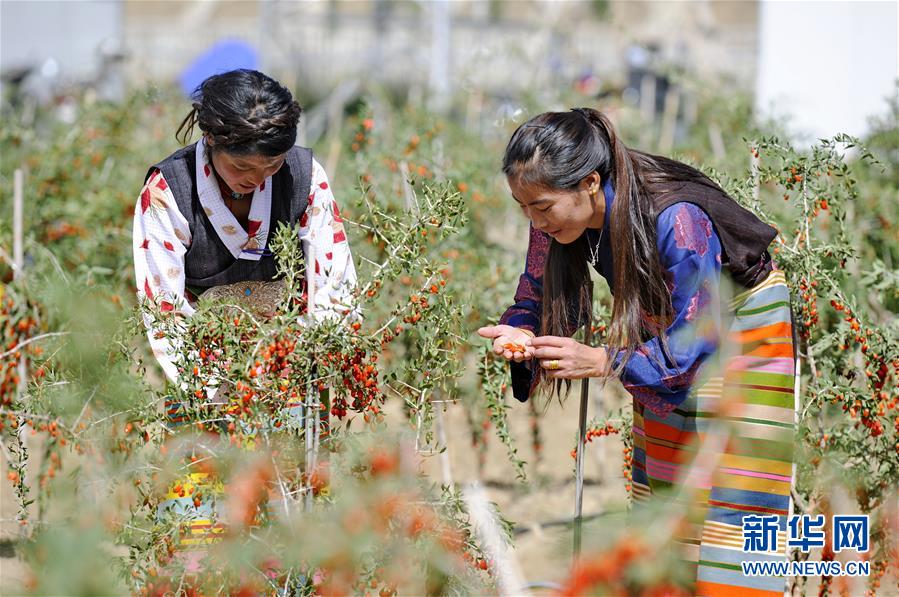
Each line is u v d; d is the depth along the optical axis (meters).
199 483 4.24
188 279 4.73
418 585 5.11
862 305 5.71
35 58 27.16
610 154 4.13
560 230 4.23
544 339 4.28
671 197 4.07
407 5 26.62
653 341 4.15
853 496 5.17
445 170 7.66
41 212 8.67
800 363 5.28
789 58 16.19
